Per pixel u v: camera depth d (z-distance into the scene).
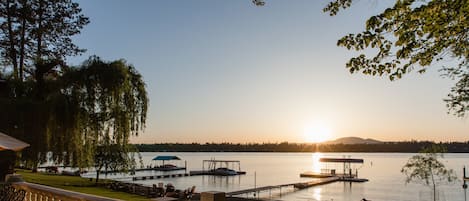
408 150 154.25
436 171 40.53
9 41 26.70
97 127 18.94
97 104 19.20
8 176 6.29
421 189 52.78
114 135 19.88
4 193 5.80
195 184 59.75
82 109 17.94
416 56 3.26
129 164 25.27
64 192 4.72
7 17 26.28
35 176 27.58
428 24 2.97
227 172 80.00
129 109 20.77
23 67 27.02
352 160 77.88
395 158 181.50
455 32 2.99
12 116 15.52
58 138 16.81
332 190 52.41
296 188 54.06
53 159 17.16
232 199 25.12
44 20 28.52
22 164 16.59
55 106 16.59
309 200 41.28
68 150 17.14
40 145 16.17
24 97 16.81
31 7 27.12
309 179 71.38
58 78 18.84
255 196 43.44
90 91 18.77
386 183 62.31
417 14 2.95
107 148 21.56
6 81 17.47
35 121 16.05
